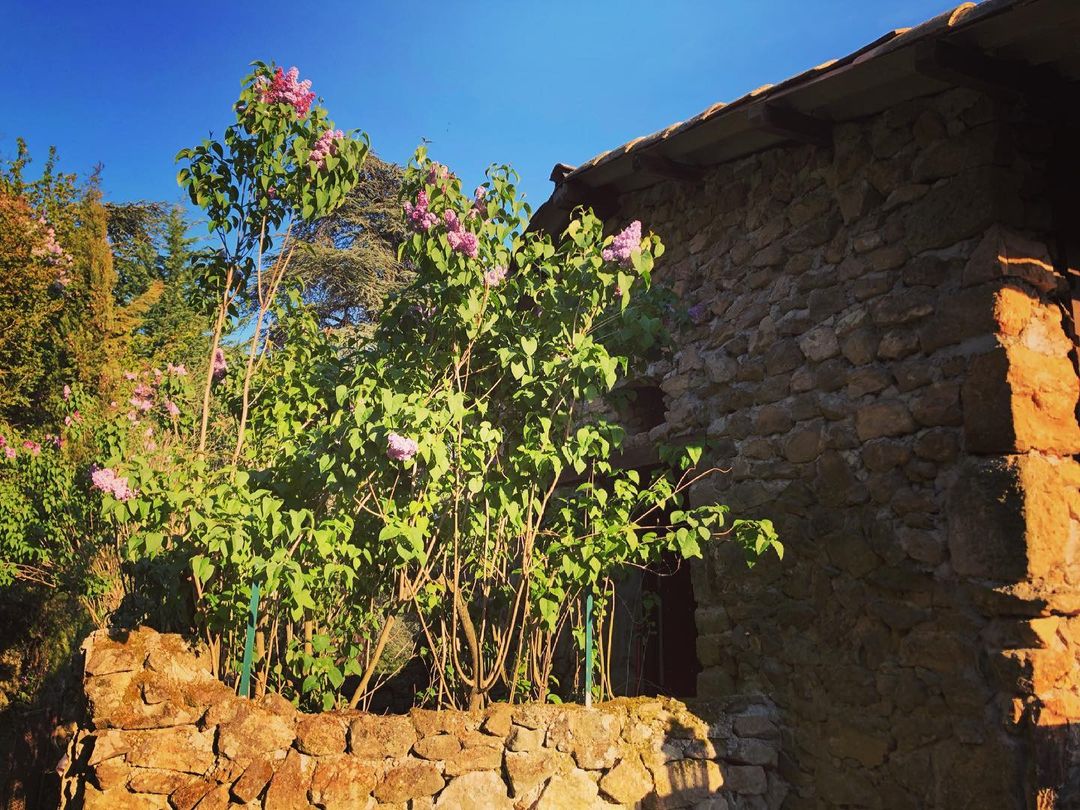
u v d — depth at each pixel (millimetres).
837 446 4125
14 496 8078
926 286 3779
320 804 3410
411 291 4371
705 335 5148
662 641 5820
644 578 5883
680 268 5469
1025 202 3590
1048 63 3406
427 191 4047
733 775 4082
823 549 4148
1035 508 3289
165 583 4398
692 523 4074
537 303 4301
